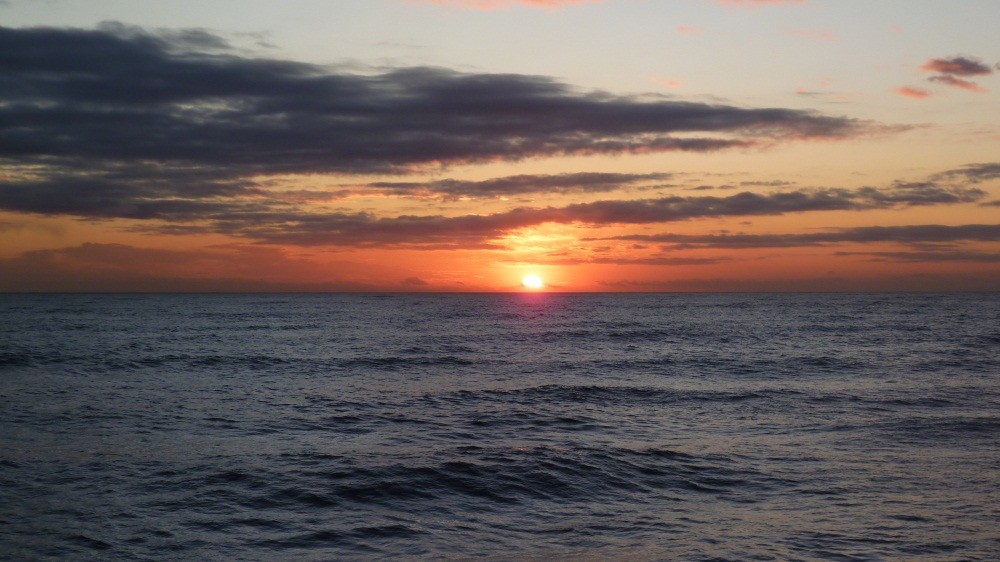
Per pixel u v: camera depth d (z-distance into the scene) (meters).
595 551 11.78
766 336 65.44
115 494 14.60
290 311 136.88
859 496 14.88
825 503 14.44
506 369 40.31
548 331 75.31
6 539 11.99
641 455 18.30
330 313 128.12
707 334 68.81
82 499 14.24
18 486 15.06
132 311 132.00
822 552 11.67
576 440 20.62
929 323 84.69
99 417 23.62
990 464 17.59
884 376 36.12
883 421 23.52
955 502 14.40
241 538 12.26
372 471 16.27
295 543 12.07
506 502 14.51
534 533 12.73
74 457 17.70
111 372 36.84
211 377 35.44
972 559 11.37
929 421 23.38
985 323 83.81
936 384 32.78
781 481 16.09
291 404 27.08
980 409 25.84
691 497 14.95
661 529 12.93
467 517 13.58
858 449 19.34
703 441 20.47
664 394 30.05
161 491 14.84
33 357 42.31
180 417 23.91
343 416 24.53
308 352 49.75
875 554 11.58
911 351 49.22
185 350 49.91
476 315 121.75
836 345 54.78
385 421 23.67
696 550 11.80
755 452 18.95
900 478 16.28
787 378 35.72
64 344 53.69
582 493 15.16
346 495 14.69
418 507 14.09
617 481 16.03
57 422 22.59
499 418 24.33
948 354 46.94
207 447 19.14
